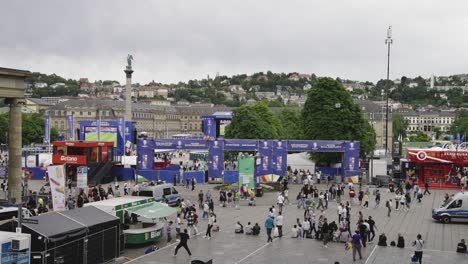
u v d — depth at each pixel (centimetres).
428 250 4041
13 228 3244
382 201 6744
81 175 5562
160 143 8250
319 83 10006
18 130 5234
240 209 6028
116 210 3956
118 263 3581
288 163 9644
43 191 6300
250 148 8144
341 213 4872
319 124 9819
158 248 4016
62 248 3123
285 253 3888
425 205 6450
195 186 8219
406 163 8869
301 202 6122
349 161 8394
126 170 9031
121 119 10344
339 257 3772
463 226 5075
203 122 14675
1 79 5016
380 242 4175
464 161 8169
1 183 7881
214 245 4147
